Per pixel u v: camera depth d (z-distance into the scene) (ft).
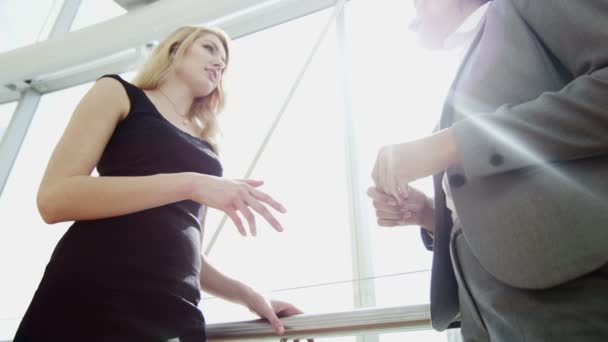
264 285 5.33
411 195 2.22
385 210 2.18
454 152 1.49
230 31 8.53
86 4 10.34
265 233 5.71
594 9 1.31
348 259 5.23
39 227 8.16
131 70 9.04
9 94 10.09
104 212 1.98
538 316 1.19
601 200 1.14
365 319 1.97
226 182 2.02
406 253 5.01
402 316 1.91
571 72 1.43
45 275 1.93
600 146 1.18
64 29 10.01
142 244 2.05
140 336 1.81
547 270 1.16
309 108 6.55
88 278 1.87
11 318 6.70
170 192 2.02
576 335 1.10
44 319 1.78
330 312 2.07
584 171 1.22
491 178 1.40
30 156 9.31
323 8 7.90
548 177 1.26
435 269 1.74
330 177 5.90
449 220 1.85
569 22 1.36
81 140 2.19
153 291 1.94
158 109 2.87
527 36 1.57
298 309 2.36
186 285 2.10
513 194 1.31
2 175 9.06
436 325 1.72
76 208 1.96
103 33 7.36
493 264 1.28
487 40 1.70
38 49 7.89
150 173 2.34
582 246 1.12
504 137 1.33
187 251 2.21
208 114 3.58
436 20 2.38
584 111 1.19
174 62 3.30
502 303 1.29
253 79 7.41
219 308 4.00
